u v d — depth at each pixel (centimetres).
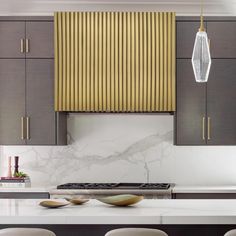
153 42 793
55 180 833
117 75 796
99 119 833
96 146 832
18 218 534
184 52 795
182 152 827
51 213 544
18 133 802
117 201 575
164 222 531
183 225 568
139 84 795
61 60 799
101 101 798
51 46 802
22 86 803
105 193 754
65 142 829
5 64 804
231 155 826
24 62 803
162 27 793
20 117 802
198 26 796
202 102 794
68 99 799
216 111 793
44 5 827
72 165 832
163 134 830
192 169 827
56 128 801
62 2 823
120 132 831
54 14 798
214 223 531
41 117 802
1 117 803
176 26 796
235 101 793
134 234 507
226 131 793
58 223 533
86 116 834
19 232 513
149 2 821
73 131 834
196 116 793
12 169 833
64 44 799
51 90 802
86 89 799
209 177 826
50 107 802
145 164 829
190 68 795
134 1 820
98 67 798
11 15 832
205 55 562
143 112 812
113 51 796
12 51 805
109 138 832
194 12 827
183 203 603
